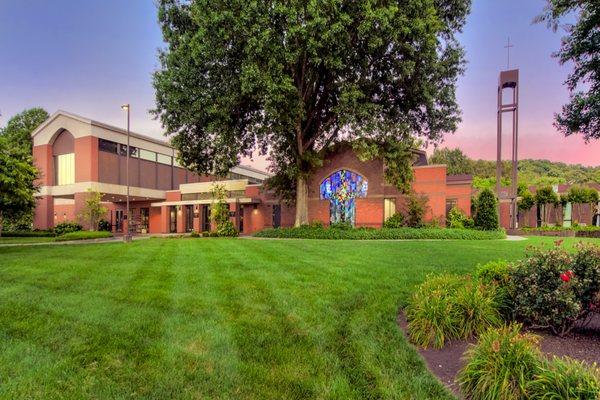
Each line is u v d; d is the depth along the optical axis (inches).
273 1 672.4
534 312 184.9
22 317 213.5
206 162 948.6
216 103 741.9
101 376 144.9
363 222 1027.3
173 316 215.5
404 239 810.8
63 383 139.1
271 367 153.2
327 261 415.8
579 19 229.8
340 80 811.4
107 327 197.5
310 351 168.6
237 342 178.2
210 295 262.5
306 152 953.5
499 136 1213.1
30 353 164.9
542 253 197.5
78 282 307.3
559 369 120.1
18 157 717.9
